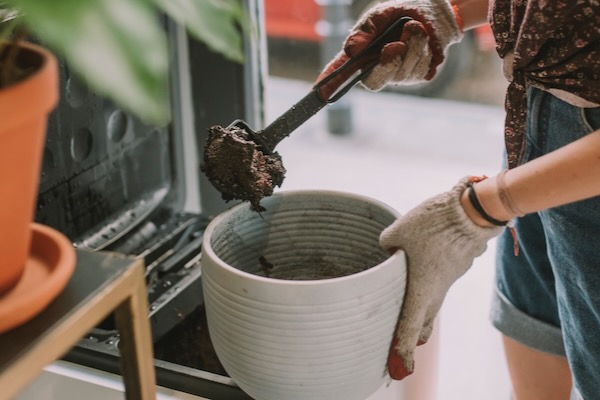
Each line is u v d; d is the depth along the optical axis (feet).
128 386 2.22
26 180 1.78
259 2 3.90
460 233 2.67
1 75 1.82
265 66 4.17
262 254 3.26
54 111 3.27
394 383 3.09
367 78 3.14
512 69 2.89
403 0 3.21
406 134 8.30
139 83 1.38
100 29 1.36
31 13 1.39
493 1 2.90
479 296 5.72
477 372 4.99
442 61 3.27
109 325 3.31
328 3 7.47
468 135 8.22
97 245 3.62
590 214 2.82
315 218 3.23
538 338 3.82
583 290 2.99
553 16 2.58
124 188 3.83
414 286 2.72
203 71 3.98
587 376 3.16
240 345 2.65
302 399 2.74
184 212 4.23
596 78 2.61
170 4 1.58
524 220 3.55
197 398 3.03
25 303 1.79
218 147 2.80
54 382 3.07
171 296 3.45
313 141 8.23
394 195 7.13
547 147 2.91
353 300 2.52
